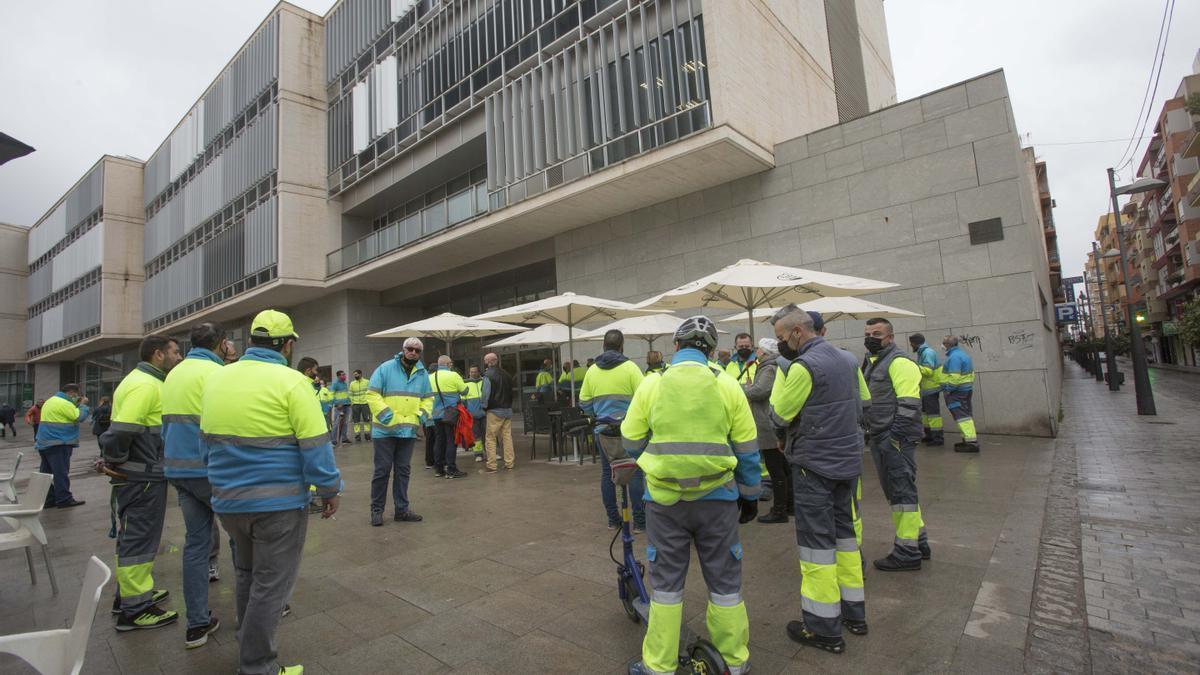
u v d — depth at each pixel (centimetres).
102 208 3288
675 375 265
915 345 945
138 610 359
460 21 1711
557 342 1105
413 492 775
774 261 1257
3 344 4503
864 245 1145
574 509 627
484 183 1605
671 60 1231
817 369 310
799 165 1233
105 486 1005
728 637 258
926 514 541
